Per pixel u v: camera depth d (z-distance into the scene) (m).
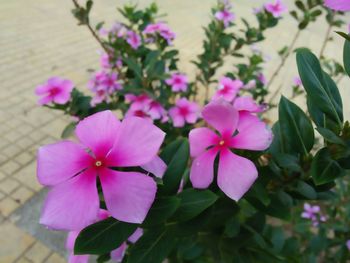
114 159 0.09
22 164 0.41
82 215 0.08
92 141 0.09
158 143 0.09
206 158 0.12
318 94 0.12
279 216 0.15
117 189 0.09
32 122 0.48
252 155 0.13
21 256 0.32
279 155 0.14
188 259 0.20
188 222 0.13
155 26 0.34
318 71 0.13
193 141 0.12
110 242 0.11
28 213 0.36
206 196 0.12
